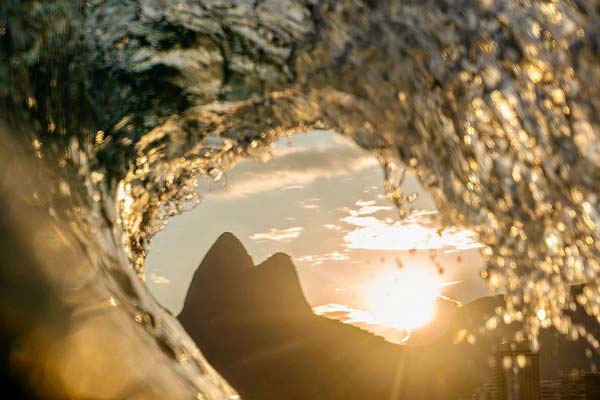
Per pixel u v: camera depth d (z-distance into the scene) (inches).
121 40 157.1
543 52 139.4
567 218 144.5
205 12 168.4
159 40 161.0
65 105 115.8
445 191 163.6
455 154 158.7
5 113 84.2
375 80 169.5
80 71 132.3
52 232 66.0
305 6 169.2
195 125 182.2
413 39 159.2
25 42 101.2
